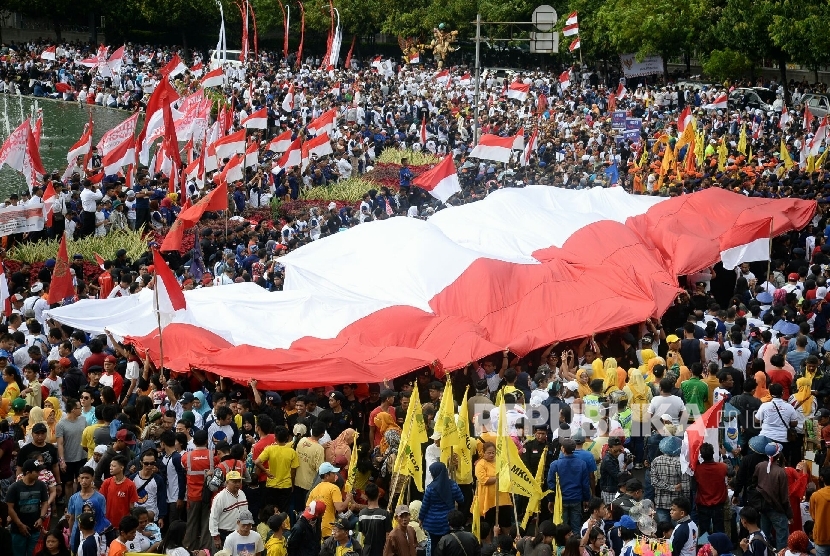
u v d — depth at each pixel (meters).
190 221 30.00
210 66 78.50
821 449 20.08
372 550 16.53
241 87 69.00
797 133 56.38
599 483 19.45
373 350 23.53
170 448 18.44
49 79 76.88
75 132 62.44
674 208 33.75
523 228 31.05
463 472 18.48
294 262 27.78
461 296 26.28
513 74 78.19
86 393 19.98
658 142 52.06
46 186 35.00
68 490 19.53
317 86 72.38
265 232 34.53
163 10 94.44
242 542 15.99
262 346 24.05
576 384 21.02
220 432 19.05
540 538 15.83
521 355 24.20
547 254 29.27
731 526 18.34
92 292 29.47
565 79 71.06
